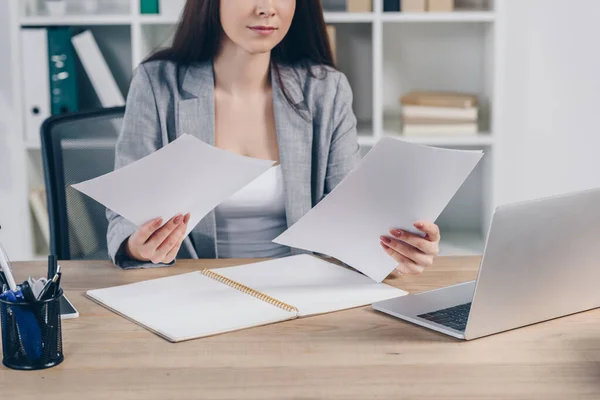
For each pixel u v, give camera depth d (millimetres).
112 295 1344
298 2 1968
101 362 1070
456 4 3117
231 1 1847
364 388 987
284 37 1996
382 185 1336
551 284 1204
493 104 2932
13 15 2836
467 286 1390
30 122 2881
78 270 1523
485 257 1112
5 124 3109
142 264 1537
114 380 1013
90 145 1898
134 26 2898
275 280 1431
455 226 3336
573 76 3244
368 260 1445
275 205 1971
